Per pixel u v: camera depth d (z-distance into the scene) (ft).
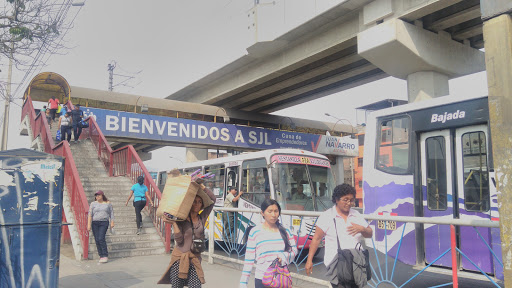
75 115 53.83
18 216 18.40
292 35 75.25
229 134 96.63
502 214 11.02
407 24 60.49
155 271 27.48
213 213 31.40
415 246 23.97
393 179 26.37
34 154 19.11
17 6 32.86
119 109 87.25
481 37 70.18
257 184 38.22
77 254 31.89
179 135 89.30
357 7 65.41
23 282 18.19
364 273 13.07
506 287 10.82
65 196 38.45
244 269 13.34
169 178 16.94
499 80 11.27
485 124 22.22
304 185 37.91
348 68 83.41
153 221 37.65
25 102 68.95
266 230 13.55
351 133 127.54
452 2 55.06
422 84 64.64
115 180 43.32
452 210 23.06
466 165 22.98
